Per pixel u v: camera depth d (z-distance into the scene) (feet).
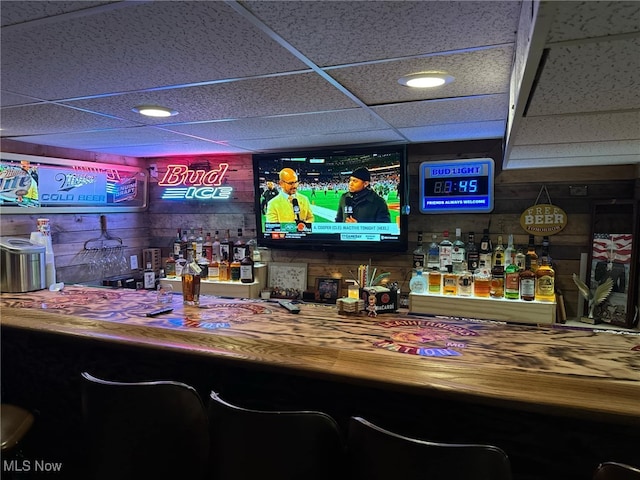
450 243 10.38
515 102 4.19
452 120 7.96
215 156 13.21
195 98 6.42
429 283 9.91
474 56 4.62
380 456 3.67
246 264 11.92
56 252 11.33
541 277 9.14
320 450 3.96
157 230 14.15
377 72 5.20
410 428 4.93
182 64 4.91
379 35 4.07
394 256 11.39
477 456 3.34
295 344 5.16
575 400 3.81
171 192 13.91
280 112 7.33
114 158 13.05
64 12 3.61
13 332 6.92
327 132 9.29
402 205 10.61
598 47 2.63
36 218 10.84
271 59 4.76
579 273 9.74
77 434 6.67
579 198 9.72
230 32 4.02
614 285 8.97
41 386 6.86
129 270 13.50
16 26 3.90
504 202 10.33
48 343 6.75
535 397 3.88
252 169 12.77
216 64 4.92
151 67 5.04
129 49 4.47
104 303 7.41
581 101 3.81
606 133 5.20
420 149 10.93
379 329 5.84
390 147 10.53
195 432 4.51
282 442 3.99
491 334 5.63
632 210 8.86
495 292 9.35
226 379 5.71
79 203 11.78
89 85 5.77
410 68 5.06
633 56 2.78
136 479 4.59
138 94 6.23
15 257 8.30
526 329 5.87
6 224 10.19
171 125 8.48
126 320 6.26
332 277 12.05
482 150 10.39
